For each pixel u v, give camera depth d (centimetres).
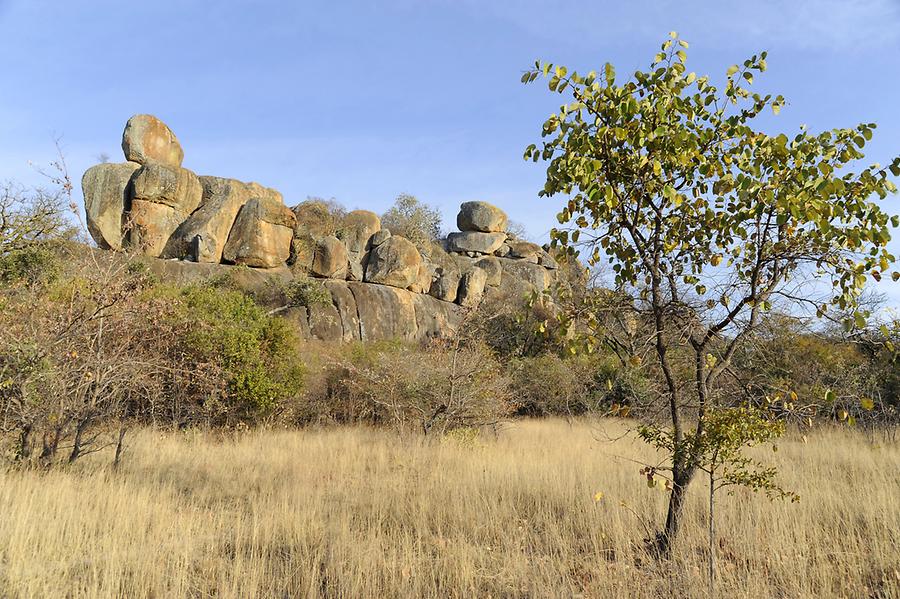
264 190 3459
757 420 488
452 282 3641
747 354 570
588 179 459
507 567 565
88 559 547
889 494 732
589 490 794
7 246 1382
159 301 1034
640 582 507
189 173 2989
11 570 489
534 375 2088
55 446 878
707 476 860
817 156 491
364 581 522
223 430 1463
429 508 736
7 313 876
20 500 646
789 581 519
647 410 603
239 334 1557
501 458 1073
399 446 1214
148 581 505
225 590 487
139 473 905
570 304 527
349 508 752
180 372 1305
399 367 1538
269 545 616
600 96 494
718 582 498
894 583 505
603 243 527
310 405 1791
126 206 2822
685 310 528
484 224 4397
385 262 3322
